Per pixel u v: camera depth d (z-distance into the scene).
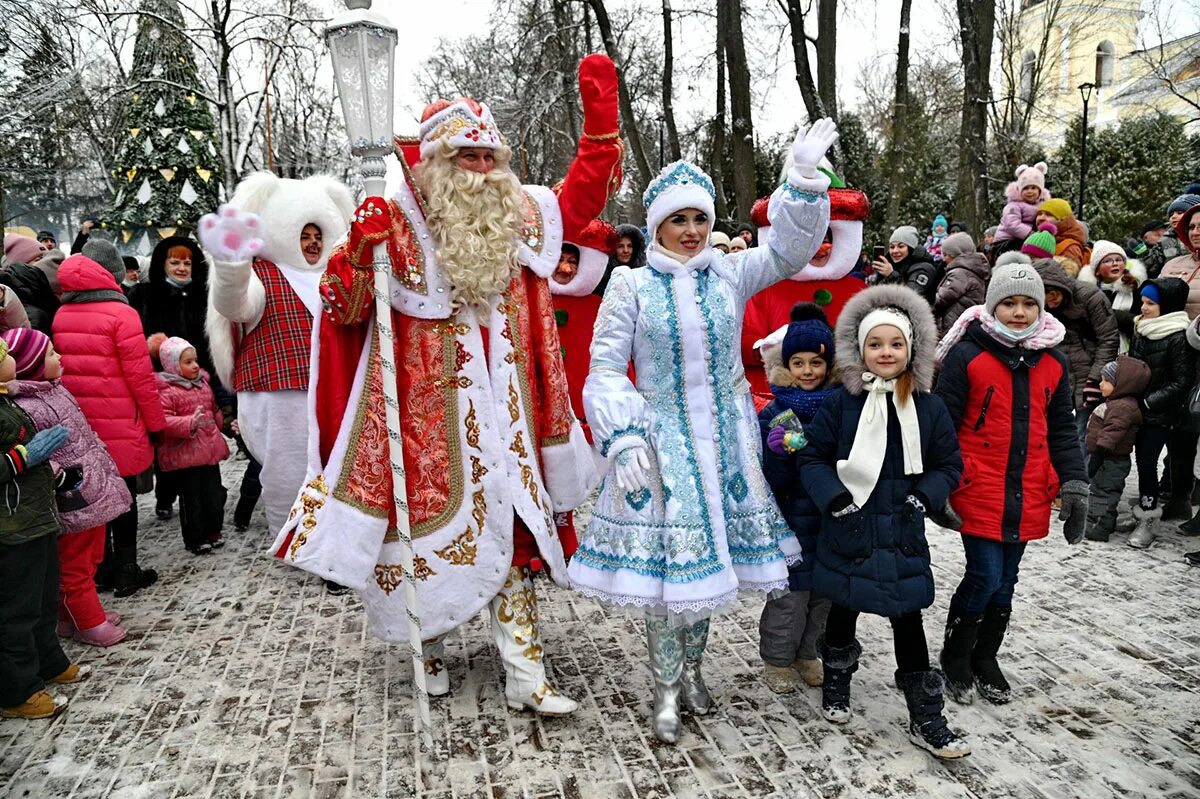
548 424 3.19
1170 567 4.50
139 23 12.90
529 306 3.19
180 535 5.60
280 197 4.55
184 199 13.47
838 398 2.85
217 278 4.05
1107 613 3.93
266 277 4.53
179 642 3.93
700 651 3.10
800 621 3.21
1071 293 5.04
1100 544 4.89
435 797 2.69
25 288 5.16
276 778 2.82
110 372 4.31
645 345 2.85
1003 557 3.09
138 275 9.06
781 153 19.31
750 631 3.86
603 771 2.80
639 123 20.38
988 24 12.62
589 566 2.87
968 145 12.95
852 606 2.75
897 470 2.75
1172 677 3.31
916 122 22.34
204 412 5.04
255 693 3.41
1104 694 3.20
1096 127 22.98
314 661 3.69
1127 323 6.00
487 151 2.99
